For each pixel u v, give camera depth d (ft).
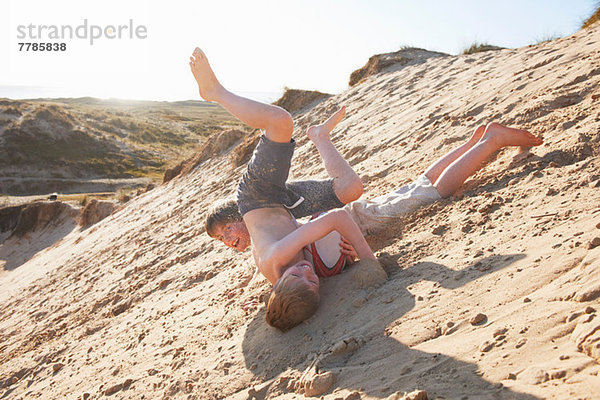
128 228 39.65
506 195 10.21
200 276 17.20
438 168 11.88
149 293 18.70
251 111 9.41
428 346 6.66
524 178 10.55
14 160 173.17
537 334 5.74
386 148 19.72
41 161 176.86
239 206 10.21
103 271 29.01
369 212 11.44
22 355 19.10
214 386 8.52
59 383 13.43
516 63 20.47
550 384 4.86
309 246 9.84
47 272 42.55
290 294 8.66
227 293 13.21
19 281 49.44
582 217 7.98
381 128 23.13
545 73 16.51
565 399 4.54
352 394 6.31
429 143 16.85
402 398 5.58
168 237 28.30
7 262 75.87
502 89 17.42
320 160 24.09
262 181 9.85
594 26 20.75
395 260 9.78
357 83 40.14
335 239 9.95
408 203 11.46
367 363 6.95
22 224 84.17
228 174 37.47
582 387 4.59
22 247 79.82
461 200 10.98
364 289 9.05
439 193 11.53
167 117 342.23
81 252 42.29
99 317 19.45
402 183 14.60
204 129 292.20
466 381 5.54
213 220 11.36
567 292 6.20
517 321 6.16
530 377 5.10
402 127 21.02
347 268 10.05
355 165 20.20
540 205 9.20
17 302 35.81
